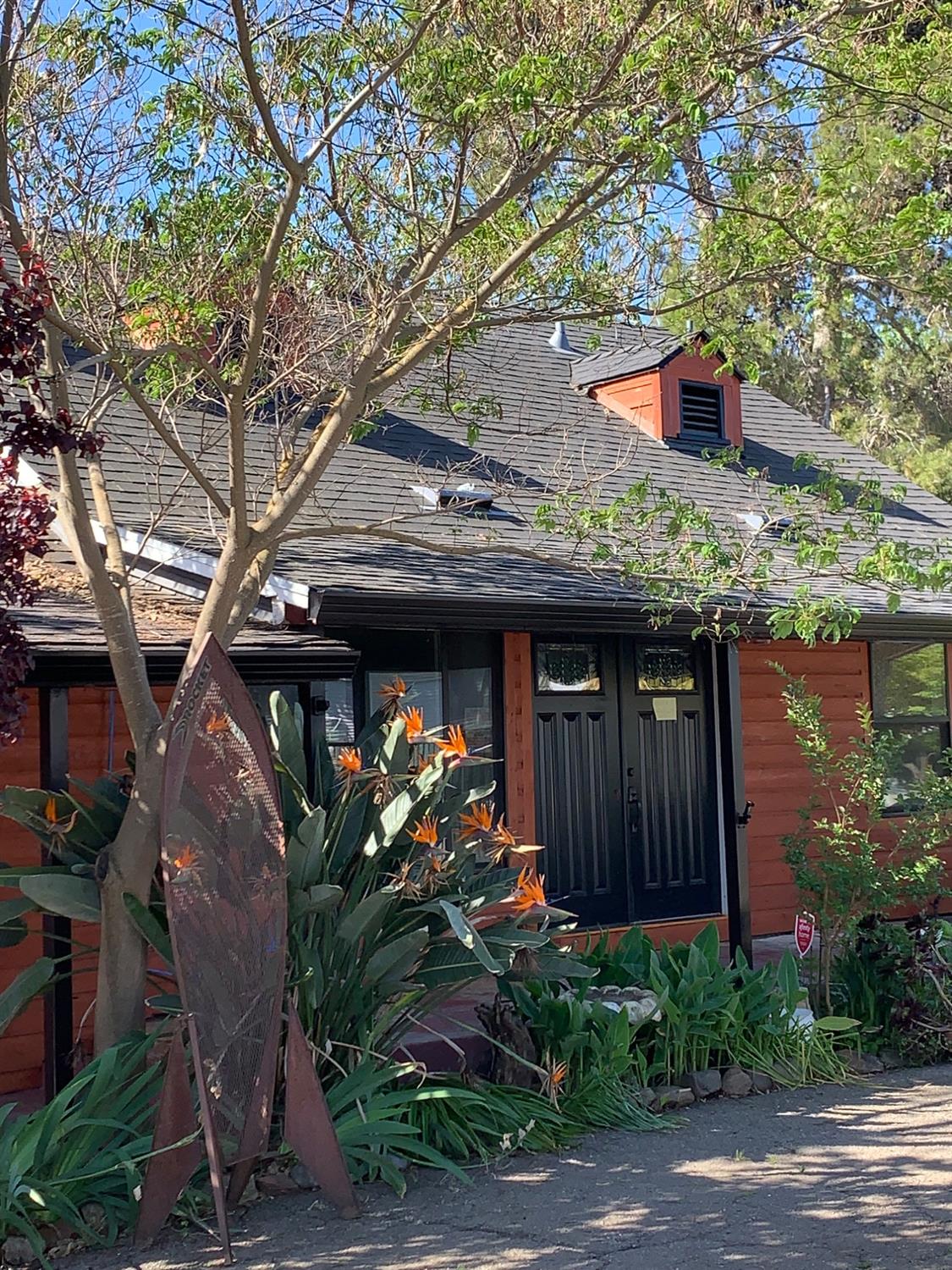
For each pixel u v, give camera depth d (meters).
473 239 8.66
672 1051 7.72
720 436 14.52
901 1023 8.62
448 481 11.09
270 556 7.09
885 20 8.29
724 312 10.52
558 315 8.32
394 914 6.71
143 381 8.88
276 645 7.78
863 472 15.72
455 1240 5.37
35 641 6.81
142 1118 5.88
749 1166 6.34
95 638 7.05
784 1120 7.22
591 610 9.28
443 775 6.78
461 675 10.55
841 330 25.77
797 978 8.52
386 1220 5.66
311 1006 6.24
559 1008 7.21
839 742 12.70
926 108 8.91
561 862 10.92
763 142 8.49
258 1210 5.87
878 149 9.33
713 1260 5.04
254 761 5.93
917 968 8.70
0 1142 5.66
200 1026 5.54
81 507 6.56
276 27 7.91
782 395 27.30
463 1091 6.37
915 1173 6.16
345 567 8.82
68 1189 5.53
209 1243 5.48
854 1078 8.23
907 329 24.77
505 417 12.92
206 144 8.09
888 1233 5.32
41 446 5.84
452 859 6.61
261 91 7.54
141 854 6.17
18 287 5.75
